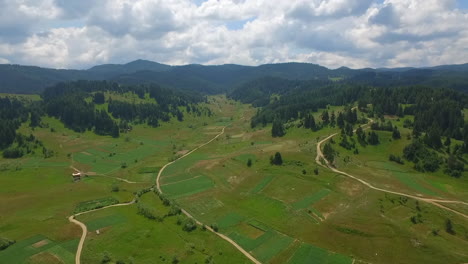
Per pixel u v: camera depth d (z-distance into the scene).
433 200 120.62
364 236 97.06
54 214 118.62
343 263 86.25
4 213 121.62
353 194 125.69
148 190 145.62
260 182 144.12
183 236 99.88
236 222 111.31
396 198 119.31
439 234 97.69
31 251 90.56
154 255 89.12
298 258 88.88
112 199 136.12
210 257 88.31
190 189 145.38
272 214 116.50
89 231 102.69
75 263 85.00
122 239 97.38
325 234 100.56
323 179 139.12
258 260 88.38
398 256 88.44
